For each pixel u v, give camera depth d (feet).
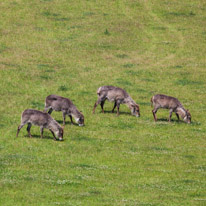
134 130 215.72
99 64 326.03
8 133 195.83
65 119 225.56
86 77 297.12
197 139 209.15
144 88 284.41
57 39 372.38
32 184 145.48
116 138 202.69
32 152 176.55
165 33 403.13
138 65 328.70
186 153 189.88
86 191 143.13
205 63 339.77
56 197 136.67
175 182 156.15
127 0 475.31
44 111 210.59
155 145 197.36
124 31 399.65
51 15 424.05
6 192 137.90
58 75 296.71
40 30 388.98
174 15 444.55
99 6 455.63
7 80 275.59
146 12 449.48
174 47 372.79
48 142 189.26
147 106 254.88
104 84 285.84
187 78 306.76
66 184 147.54
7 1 452.35
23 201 132.16
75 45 361.71
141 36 393.09
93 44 366.22
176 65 332.39
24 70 298.56
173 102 229.04
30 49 344.90
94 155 179.42
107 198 137.49
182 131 218.79
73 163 168.86
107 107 250.78
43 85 275.59
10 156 170.09
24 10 430.20
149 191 146.00
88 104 250.37
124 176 159.43
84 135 202.28
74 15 428.56
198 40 389.60
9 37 366.63
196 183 156.15
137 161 176.65
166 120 235.81
